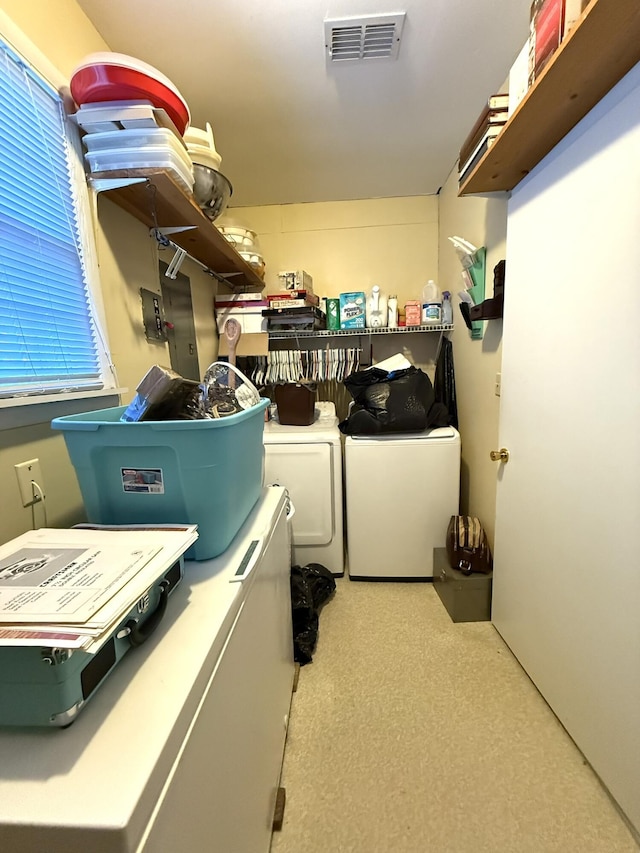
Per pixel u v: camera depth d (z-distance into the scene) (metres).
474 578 1.85
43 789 0.41
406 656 1.66
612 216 0.98
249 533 1.00
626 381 0.97
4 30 0.88
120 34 1.30
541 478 1.36
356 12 1.26
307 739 1.30
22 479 0.89
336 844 1.02
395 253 2.78
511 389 1.53
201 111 1.74
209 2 1.20
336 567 2.27
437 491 2.14
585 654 1.18
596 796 1.11
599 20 0.79
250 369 2.74
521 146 1.24
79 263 1.15
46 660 0.44
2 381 0.88
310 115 1.78
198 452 0.79
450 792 1.13
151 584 0.57
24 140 0.95
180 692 0.52
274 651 1.12
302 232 2.80
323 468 2.14
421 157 2.19
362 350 2.88
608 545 1.06
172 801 0.46
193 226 1.52
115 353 1.31
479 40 1.38
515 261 1.46
